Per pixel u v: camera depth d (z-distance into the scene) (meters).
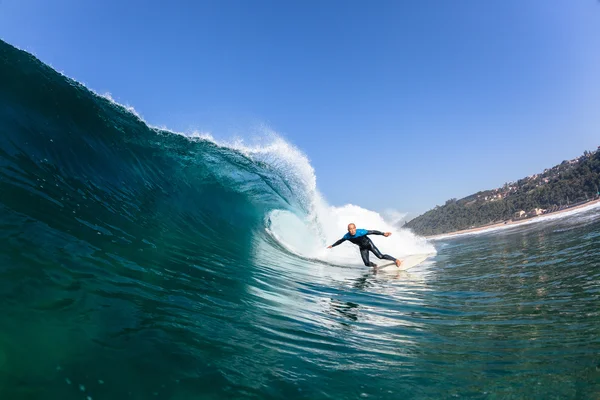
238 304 4.10
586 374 2.66
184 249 6.10
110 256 4.07
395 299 5.75
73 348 2.23
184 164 10.94
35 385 1.84
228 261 6.49
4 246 3.12
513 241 14.05
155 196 8.49
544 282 6.14
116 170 8.01
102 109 9.39
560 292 5.35
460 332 3.94
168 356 2.45
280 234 11.80
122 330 2.62
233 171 12.46
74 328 2.44
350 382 2.58
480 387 2.56
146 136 10.48
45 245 3.51
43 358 2.06
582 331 3.63
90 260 3.68
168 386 2.13
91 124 8.49
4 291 2.54
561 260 7.98
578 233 12.14
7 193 4.27
